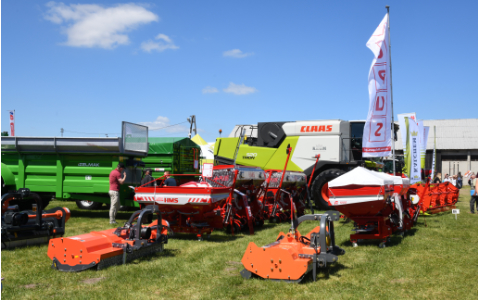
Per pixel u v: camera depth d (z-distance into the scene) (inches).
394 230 305.0
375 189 263.9
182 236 312.3
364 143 381.4
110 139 392.2
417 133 460.8
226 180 328.8
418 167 460.4
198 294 165.3
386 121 375.9
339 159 509.7
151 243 230.1
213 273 196.4
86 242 196.5
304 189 456.8
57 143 403.2
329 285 177.5
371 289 172.9
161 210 300.2
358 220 279.1
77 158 412.2
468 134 1471.5
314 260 184.4
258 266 185.9
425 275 197.2
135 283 177.2
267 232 332.5
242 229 347.9
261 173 372.8
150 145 519.5
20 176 419.8
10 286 170.9
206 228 293.9
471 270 207.2
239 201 339.3
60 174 412.8
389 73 378.0
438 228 364.5
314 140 523.2
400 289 174.4
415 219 384.8
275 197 385.1
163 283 178.4
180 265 210.1
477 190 513.0
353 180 271.6
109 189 376.2
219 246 266.4
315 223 397.1
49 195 431.8
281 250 182.1
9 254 228.7
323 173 489.7
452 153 1501.0
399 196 313.9
